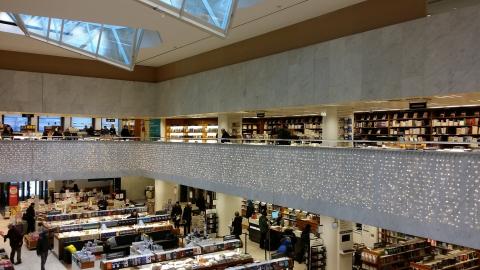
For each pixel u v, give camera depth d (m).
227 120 16.28
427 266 10.80
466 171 6.59
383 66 8.95
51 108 16.42
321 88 10.50
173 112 17.52
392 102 9.96
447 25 7.76
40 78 16.19
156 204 20.11
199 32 12.44
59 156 15.50
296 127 18.59
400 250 12.22
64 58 16.78
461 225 6.61
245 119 20.75
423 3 8.30
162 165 16.22
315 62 10.67
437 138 13.50
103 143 16.48
